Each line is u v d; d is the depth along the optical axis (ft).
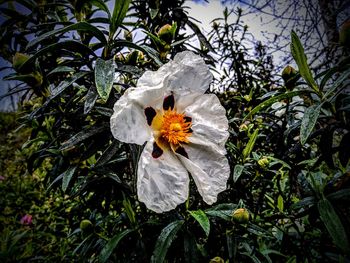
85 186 0.54
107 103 0.48
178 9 0.71
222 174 0.44
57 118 0.58
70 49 0.45
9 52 0.63
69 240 1.06
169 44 0.51
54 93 0.42
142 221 0.55
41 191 1.46
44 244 1.22
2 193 1.57
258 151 0.69
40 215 1.35
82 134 0.44
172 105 0.45
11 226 1.37
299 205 0.47
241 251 0.59
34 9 0.58
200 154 0.45
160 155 0.42
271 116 0.63
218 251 0.55
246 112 0.73
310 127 0.38
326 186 0.48
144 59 0.67
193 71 0.44
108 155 0.41
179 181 0.41
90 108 0.40
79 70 0.51
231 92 0.90
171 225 0.45
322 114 0.48
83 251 0.59
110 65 0.39
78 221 0.90
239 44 1.07
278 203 0.58
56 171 0.61
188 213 0.48
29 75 0.47
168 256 0.52
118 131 0.37
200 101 0.46
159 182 0.39
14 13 0.60
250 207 0.62
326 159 0.46
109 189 0.59
